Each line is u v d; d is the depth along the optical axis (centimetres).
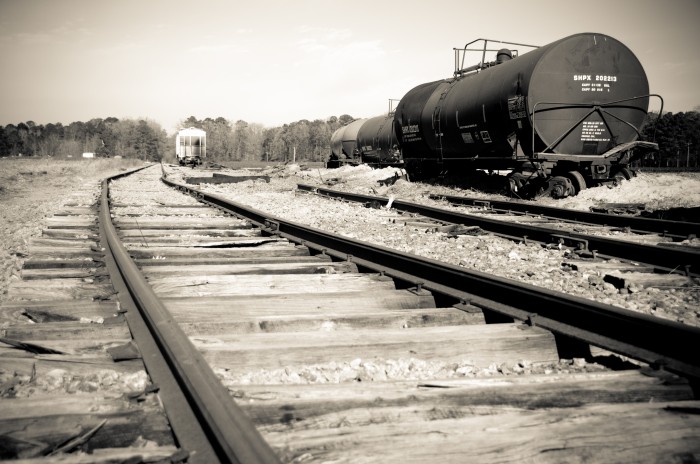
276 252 794
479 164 2128
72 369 340
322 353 377
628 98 1719
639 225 1105
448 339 395
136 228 1072
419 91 2452
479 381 314
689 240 948
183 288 549
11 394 312
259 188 2602
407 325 458
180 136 7062
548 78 1653
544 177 1738
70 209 1422
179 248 795
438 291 538
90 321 446
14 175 3372
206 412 246
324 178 3600
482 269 744
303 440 246
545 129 1677
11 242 903
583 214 1236
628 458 235
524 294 462
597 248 847
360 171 3647
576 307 418
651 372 333
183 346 334
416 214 1387
